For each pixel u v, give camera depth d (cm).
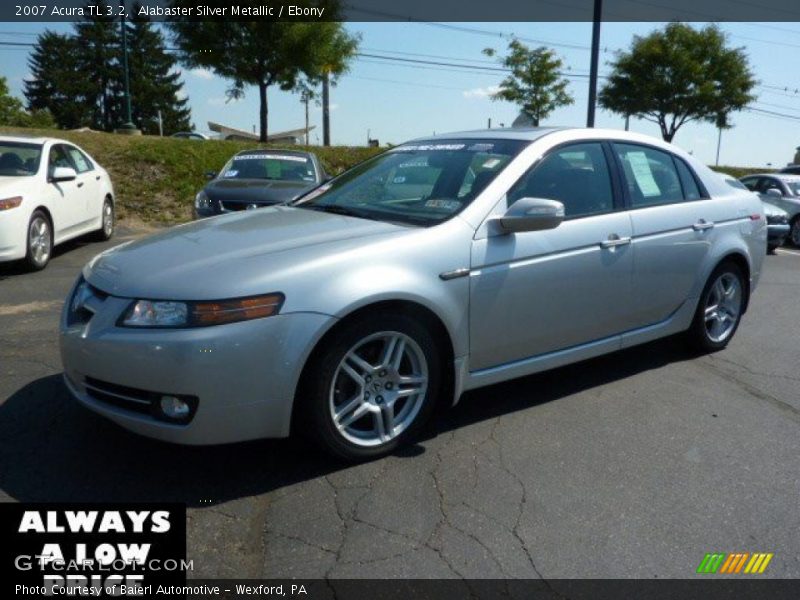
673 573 261
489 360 372
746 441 374
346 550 268
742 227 509
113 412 305
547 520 293
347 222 366
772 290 822
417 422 347
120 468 324
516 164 387
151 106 7244
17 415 377
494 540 277
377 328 321
